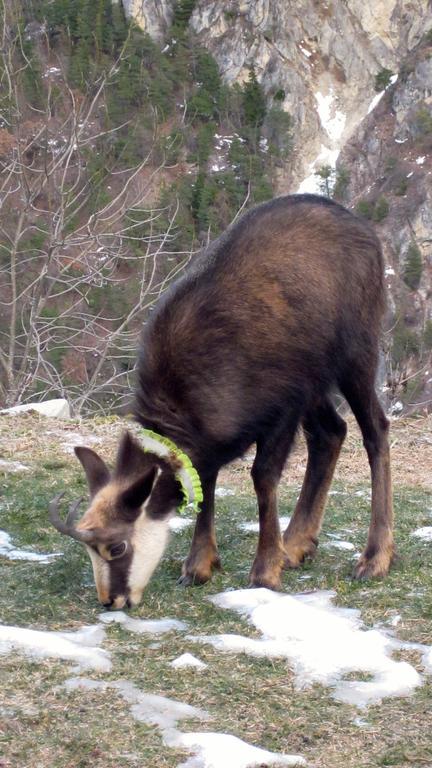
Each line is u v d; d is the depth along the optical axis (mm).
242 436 4871
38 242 18359
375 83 85625
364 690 3842
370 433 5391
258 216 5090
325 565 5445
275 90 82438
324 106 84312
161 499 4629
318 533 5594
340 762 3295
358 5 86250
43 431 8570
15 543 5664
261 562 5070
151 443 4668
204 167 52188
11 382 14930
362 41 86250
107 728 3449
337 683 3922
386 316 5520
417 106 81375
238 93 73562
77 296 20344
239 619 4570
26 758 3238
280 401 4910
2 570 5160
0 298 18531
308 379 5004
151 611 4656
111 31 46406
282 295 4879
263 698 3764
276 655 4156
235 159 53500
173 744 3355
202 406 4738
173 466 4625
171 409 4750
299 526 5535
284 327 4855
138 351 4969
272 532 5059
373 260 5293
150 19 75688
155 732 3438
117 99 38500
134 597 4633
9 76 15602
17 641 4109
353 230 5246
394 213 70250
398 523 6258
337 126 83438
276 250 4949
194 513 6379
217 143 55375
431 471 8180
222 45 82125
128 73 42125
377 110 83812
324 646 4195
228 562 5441
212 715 3605
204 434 4770
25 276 18484
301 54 85062
